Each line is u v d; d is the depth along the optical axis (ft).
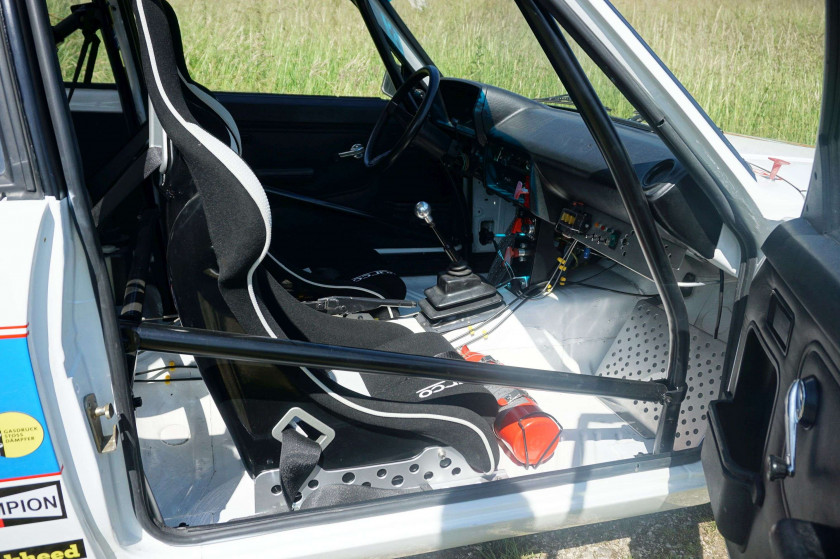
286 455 5.01
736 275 5.53
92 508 4.04
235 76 11.42
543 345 7.83
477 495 5.19
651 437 6.81
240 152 5.29
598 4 4.69
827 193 3.93
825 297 3.45
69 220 3.81
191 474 6.00
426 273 9.71
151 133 5.42
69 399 3.76
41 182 3.71
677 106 4.91
